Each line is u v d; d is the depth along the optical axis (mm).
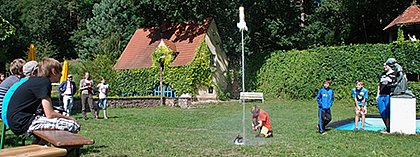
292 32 39969
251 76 36281
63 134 5363
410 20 28719
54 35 66562
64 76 17125
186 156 8633
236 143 10562
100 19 53406
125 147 9727
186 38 36094
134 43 39844
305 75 32188
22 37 59406
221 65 36844
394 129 12719
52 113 6105
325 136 12258
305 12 44250
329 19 42812
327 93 13070
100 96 18578
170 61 34250
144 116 19938
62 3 66750
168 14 37281
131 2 38344
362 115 14328
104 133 12672
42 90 6027
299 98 32438
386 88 13492
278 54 34500
